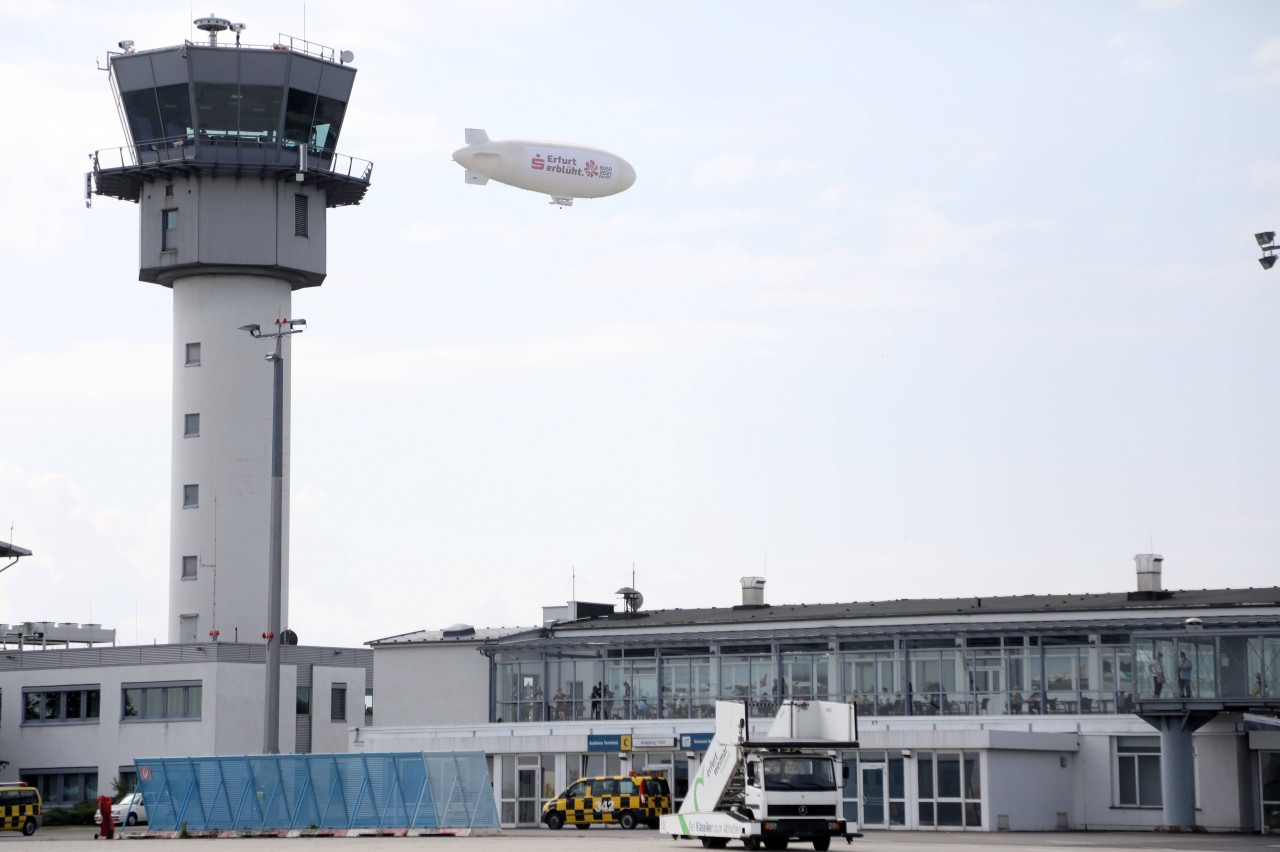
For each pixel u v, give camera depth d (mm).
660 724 119688
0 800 119188
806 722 79938
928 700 115500
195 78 155625
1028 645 112562
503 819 122312
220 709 148000
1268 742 102750
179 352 160625
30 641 166875
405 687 137000
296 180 158750
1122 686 109000
